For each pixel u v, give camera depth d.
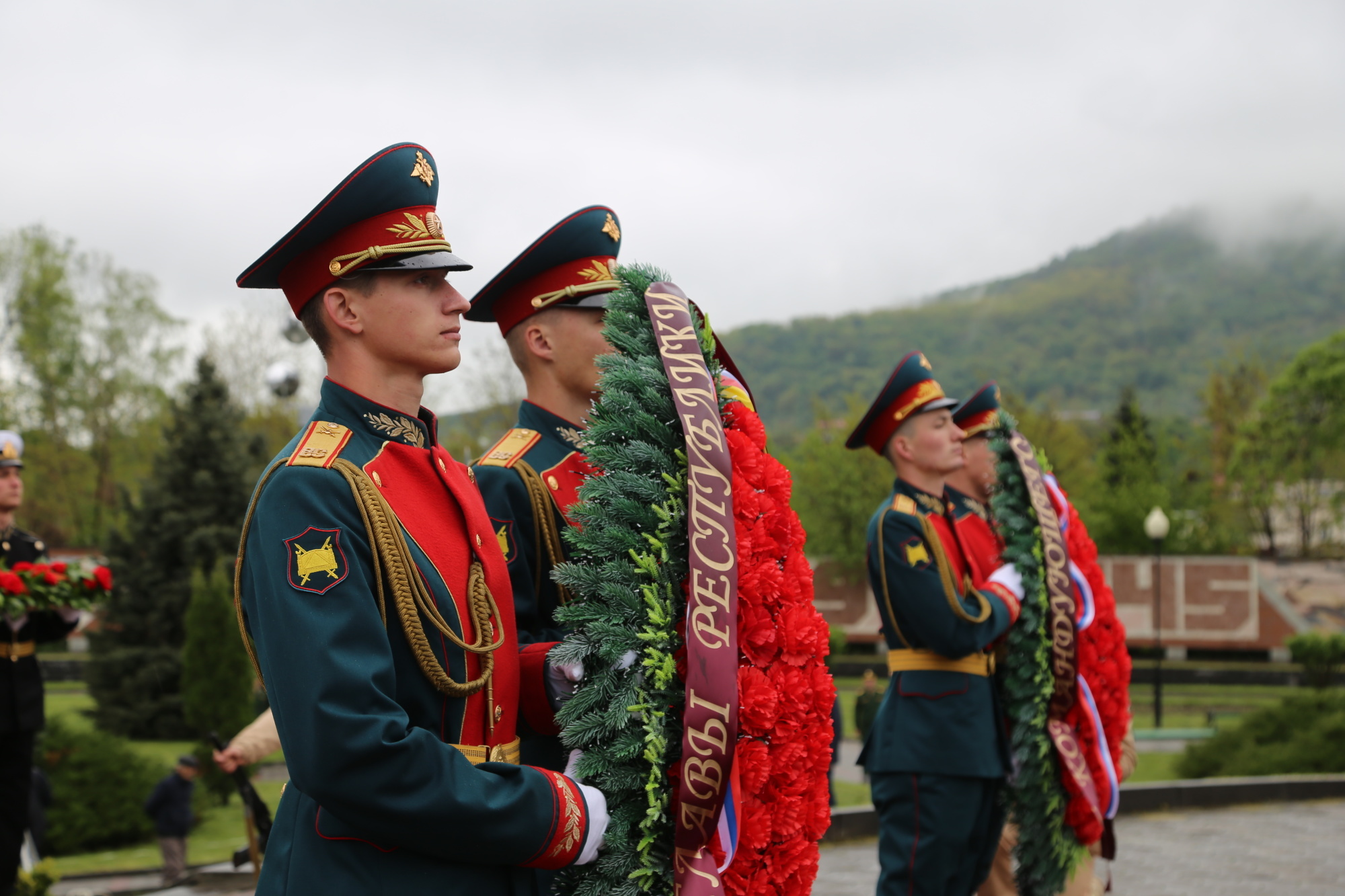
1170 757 16.84
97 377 48.06
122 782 13.07
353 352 2.43
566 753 2.79
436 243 2.42
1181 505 49.84
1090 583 5.31
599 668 2.44
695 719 2.30
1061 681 4.94
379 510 2.26
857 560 37.34
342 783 2.03
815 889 6.70
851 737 22.11
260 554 2.20
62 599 5.63
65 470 48.00
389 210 2.39
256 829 6.08
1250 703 28.50
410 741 2.07
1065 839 4.93
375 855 2.17
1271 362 71.88
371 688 2.08
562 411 3.43
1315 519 64.62
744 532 2.50
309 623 2.10
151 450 48.62
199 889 7.52
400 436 2.42
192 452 26.00
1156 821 9.48
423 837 2.09
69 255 47.47
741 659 2.49
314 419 2.39
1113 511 38.66
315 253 2.41
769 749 2.47
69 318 46.66
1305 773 12.05
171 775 10.99
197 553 24.73
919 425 5.14
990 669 4.94
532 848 2.19
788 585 2.55
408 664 2.26
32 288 45.78
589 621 2.41
